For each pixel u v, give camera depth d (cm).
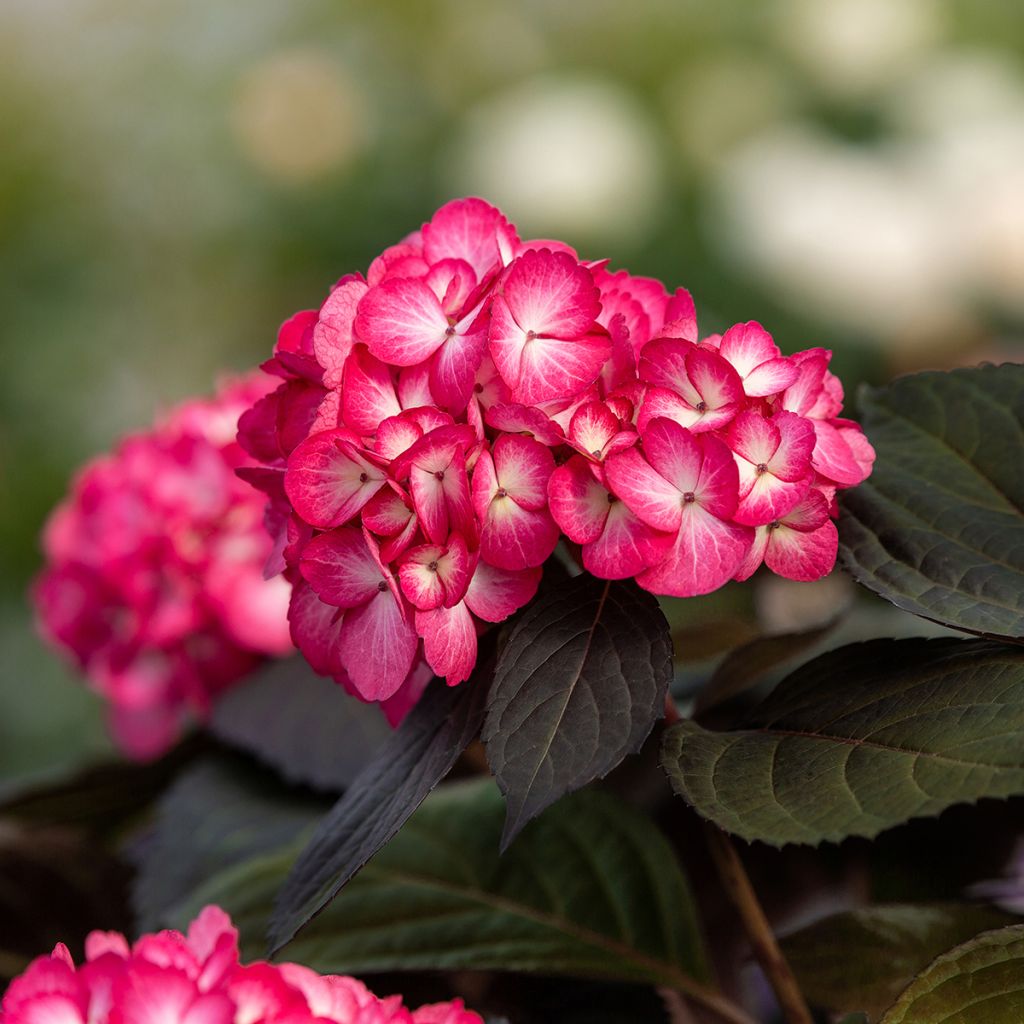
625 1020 88
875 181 239
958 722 76
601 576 77
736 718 87
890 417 86
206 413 107
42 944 98
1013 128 244
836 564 80
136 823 111
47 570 124
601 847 88
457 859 89
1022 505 82
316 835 79
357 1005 75
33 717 205
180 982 73
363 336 77
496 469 77
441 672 77
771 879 94
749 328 79
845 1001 84
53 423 244
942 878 90
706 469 76
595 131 252
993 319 234
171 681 113
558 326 77
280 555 81
